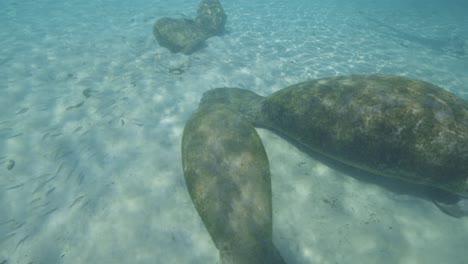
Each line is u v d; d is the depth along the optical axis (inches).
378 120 86.3
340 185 95.9
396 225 83.7
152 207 90.7
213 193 79.9
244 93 138.5
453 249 77.8
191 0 388.2
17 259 79.4
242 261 71.0
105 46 213.0
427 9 441.1
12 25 259.1
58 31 244.7
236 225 74.8
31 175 104.1
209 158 85.7
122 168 104.7
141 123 128.2
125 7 335.9
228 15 312.0
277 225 85.1
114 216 88.4
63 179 101.9
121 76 169.8
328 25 300.7
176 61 188.4
